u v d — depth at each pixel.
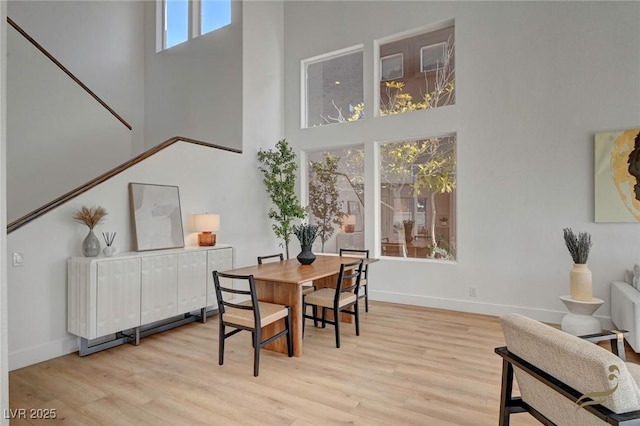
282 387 2.57
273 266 3.67
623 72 3.71
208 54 5.59
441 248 4.79
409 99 5.04
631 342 2.89
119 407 2.31
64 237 3.21
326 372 2.81
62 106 4.31
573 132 3.92
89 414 2.24
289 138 5.93
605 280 3.76
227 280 4.40
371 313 4.45
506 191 4.26
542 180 4.07
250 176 5.26
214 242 4.38
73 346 3.25
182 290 3.82
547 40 4.06
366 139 5.23
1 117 1.61
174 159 4.19
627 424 1.12
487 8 4.39
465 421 2.14
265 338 3.33
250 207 5.25
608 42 3.77
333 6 5.53
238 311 3.04
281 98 5.95
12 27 3.91
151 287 3.51
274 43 5.80
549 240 4.04
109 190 3.55
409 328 3.87
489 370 2.83
